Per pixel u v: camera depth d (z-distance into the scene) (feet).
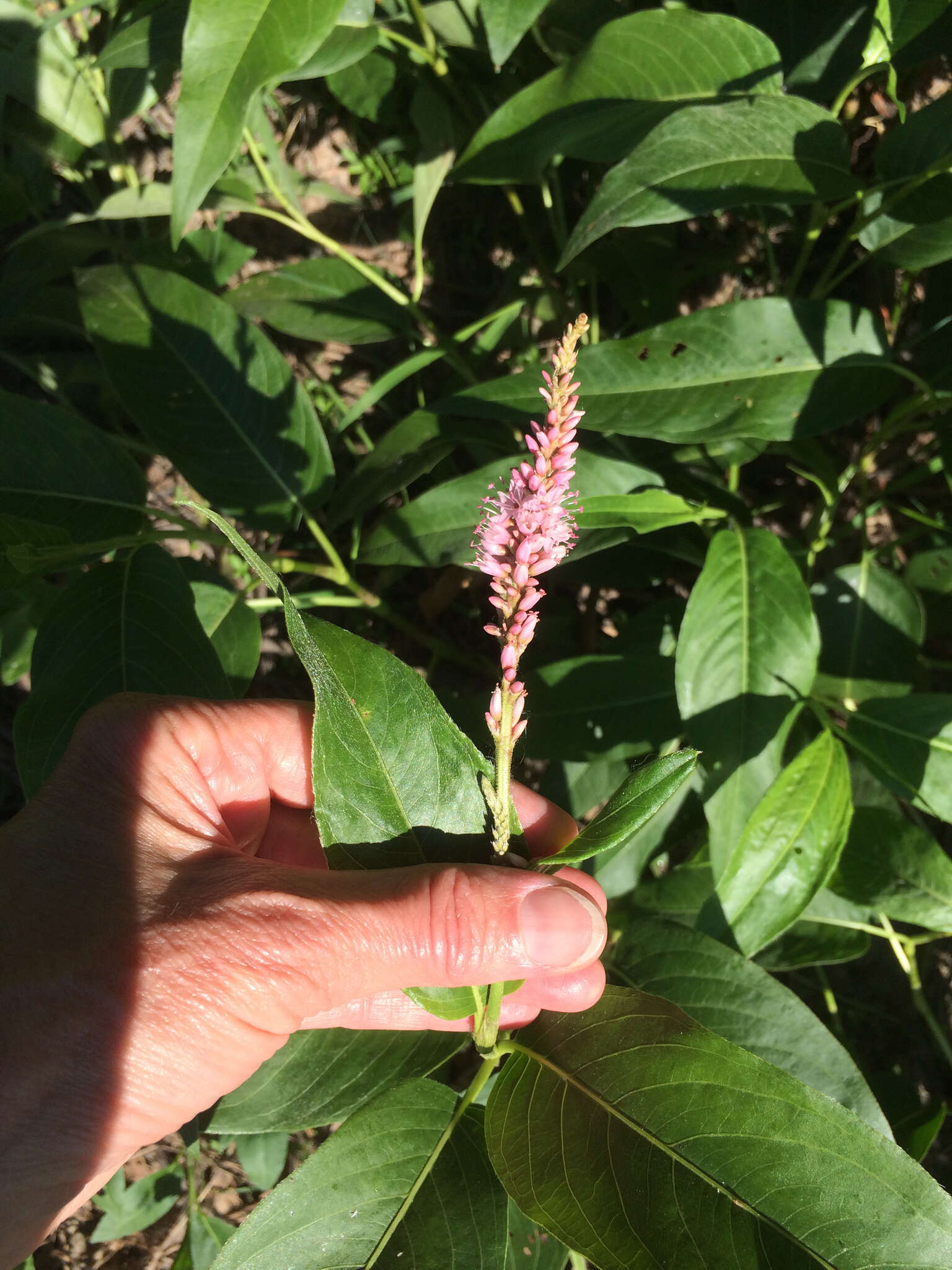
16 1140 0.51
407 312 1.05
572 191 1.14
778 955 0.80
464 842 0.56
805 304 0.76
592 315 1.04
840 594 0.86
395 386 1.17
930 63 1.01
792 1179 0.52
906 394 1.04
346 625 1.12
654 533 0.88
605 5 0.87
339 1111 0.69
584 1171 0.54
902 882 0.75
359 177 1.19
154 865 0.57
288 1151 0.98
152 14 0.86
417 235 0.99
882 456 1.08
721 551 0.73
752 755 0.70
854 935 0.80
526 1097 0.58
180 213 0.68
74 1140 0.52
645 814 0.48
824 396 0.75
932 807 0.73
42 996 0.51
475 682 1.10
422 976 0.54
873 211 0.77
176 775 0.61
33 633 0.89
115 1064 0.52
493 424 0.93
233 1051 0.54
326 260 1.06
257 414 0.86
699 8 0.94
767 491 1.11
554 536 0.47
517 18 0.72
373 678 0.54
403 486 0.89
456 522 0.81
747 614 0.72
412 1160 0.59
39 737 0.69
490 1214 0.58
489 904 0.52
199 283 1.06
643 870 0.87
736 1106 0.54
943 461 0.83
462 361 1.01
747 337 0.76
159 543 0.78
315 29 0.67
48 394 1.19
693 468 0.90
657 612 0.92
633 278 1.00
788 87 0.83
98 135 1.08
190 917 0.53
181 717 0.63
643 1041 0.58
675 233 1.09
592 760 0.80
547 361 1.08
